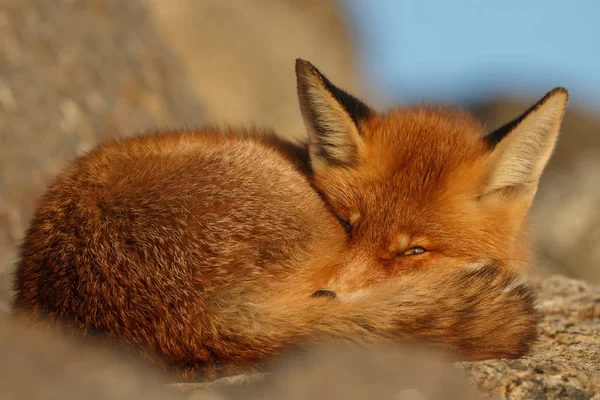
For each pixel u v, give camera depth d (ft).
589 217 82.74
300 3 139.54
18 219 45.42
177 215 26.55
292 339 24.62
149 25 68.74
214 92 114.11
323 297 26.17
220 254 26.12
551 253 80.94
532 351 28.43
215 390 21.40
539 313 33.09
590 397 22.13
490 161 33.47
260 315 24.93
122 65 60.85
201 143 32.07
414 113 37.96
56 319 25.50
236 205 27.84
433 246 32.45
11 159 47.09
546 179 89.86
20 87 50.83
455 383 21.98
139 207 26.61
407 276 28.58
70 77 55.21
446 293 26.32
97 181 27.84
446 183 33.22
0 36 51.70
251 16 130.31
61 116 52.65
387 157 33.94
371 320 25.18
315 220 30.09
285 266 27.96
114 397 19.62
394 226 32.32
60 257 26.32
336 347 24.44
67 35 57.26
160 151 30.60
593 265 80.38
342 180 33.71
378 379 21.52
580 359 26.37
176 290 25.13
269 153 33.09
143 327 24.80
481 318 26.02
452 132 35.96
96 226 26.35
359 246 32.09
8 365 19.67
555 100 32.78
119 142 33.35
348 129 34.22
